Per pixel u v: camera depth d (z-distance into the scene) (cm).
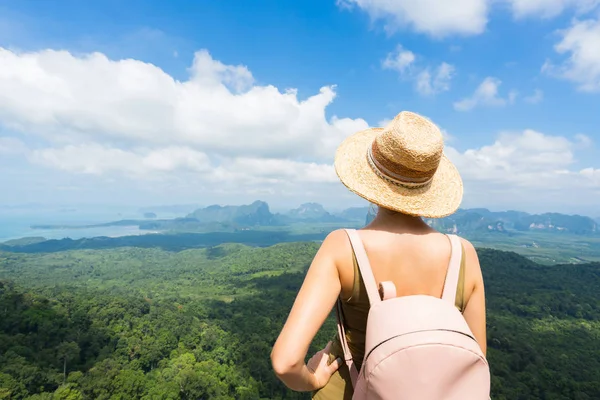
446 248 139
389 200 138
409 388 101
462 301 136
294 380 122
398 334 107
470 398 103
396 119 143
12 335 4459
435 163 137
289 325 122
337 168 157
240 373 4359
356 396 116
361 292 132
